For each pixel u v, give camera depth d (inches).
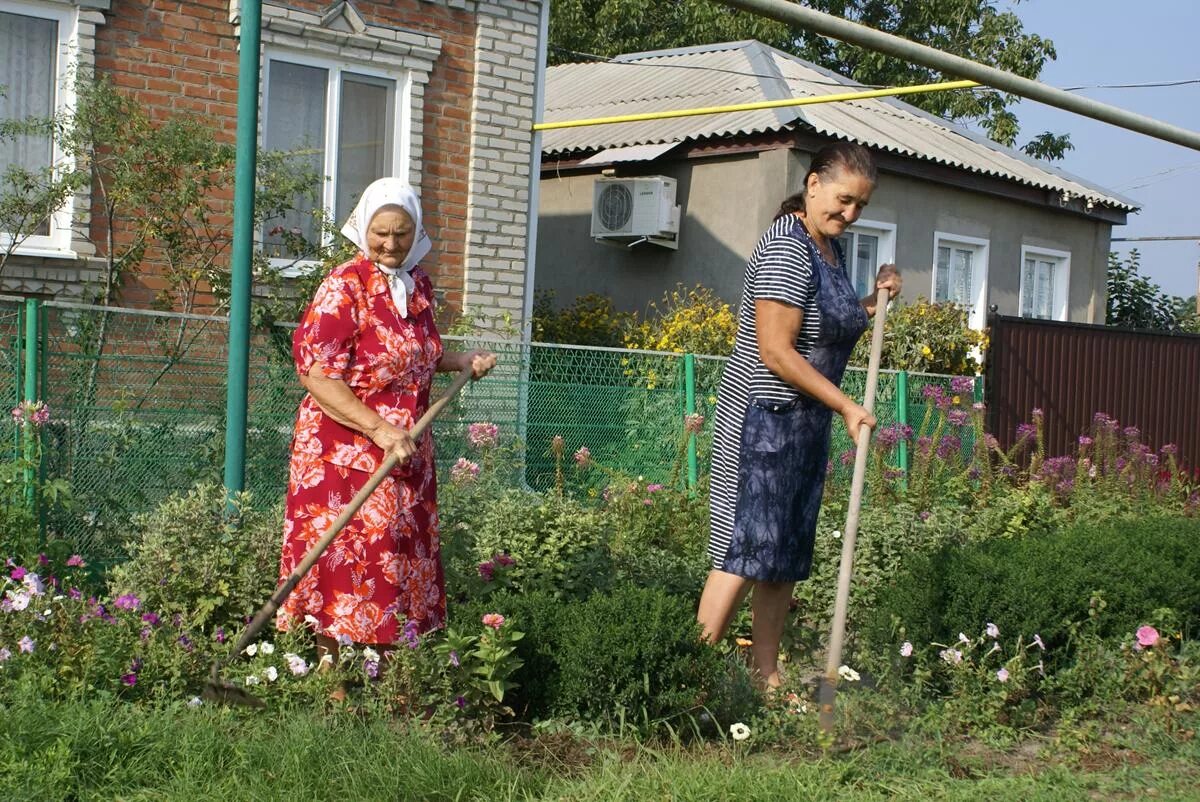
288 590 162.6
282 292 369.7
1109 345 519.2
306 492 166.7
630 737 170.2
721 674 179.8
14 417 230.5
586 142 580.4
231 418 213.8
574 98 666.2
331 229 350.9
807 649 223.0
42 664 160.1
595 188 569.0
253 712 158.1
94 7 349.7
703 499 307.9
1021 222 645.9
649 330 515.2
